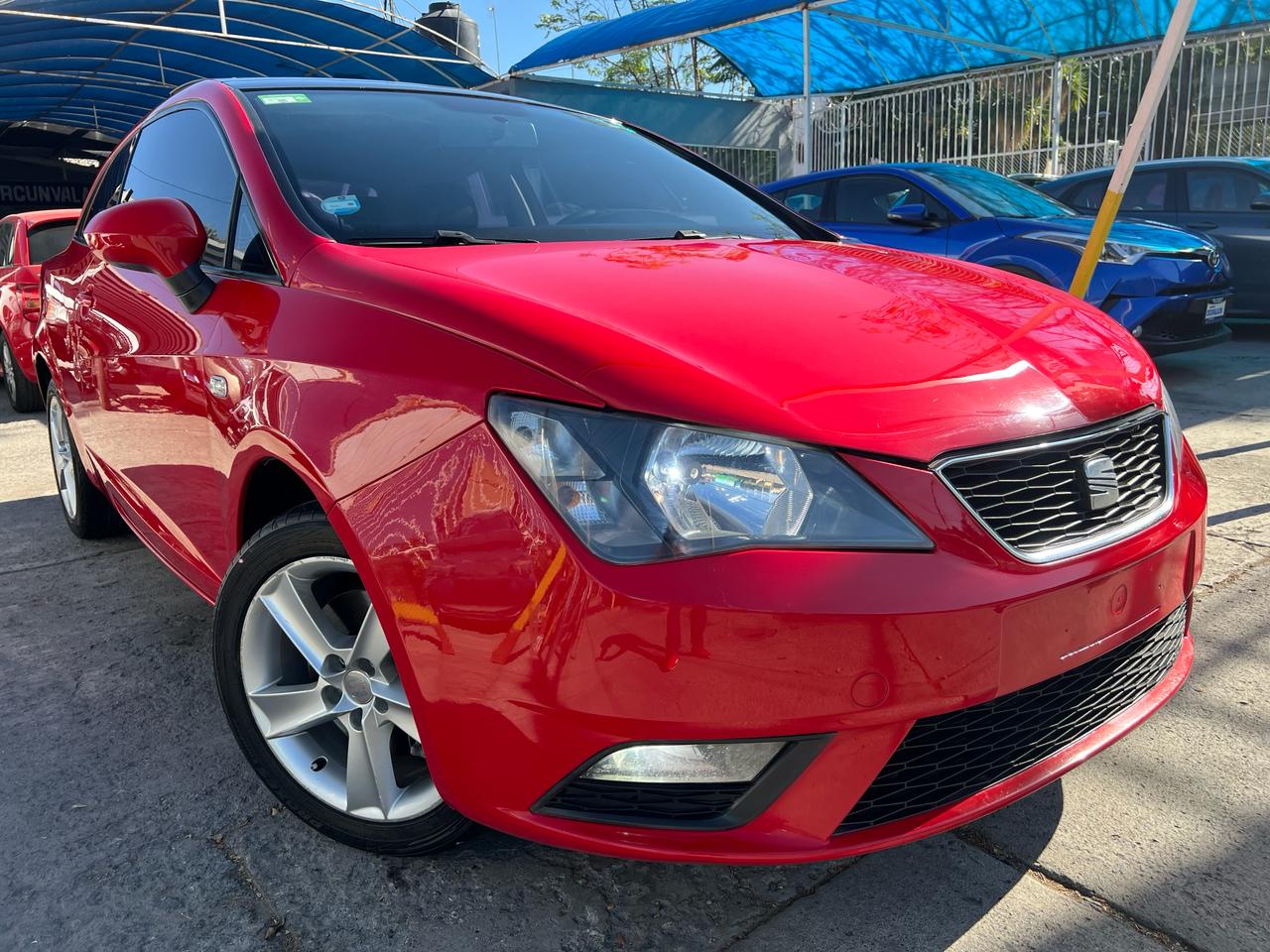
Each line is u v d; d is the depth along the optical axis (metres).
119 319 2.56
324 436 1.64
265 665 1.91
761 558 1.35
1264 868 1.77
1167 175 8.05
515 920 1.69
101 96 17.94
